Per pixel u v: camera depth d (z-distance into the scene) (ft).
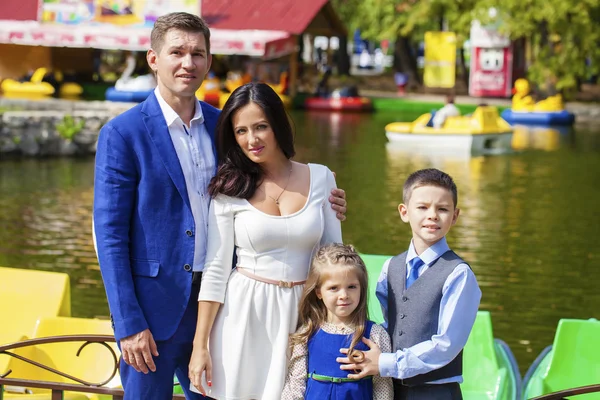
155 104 12.65
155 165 12.45
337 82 129.49
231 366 12.42
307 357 12.27
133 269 12.48
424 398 12.24
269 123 12.30
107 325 18.86
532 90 107.04
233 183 12.41
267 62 112.68
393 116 95.55
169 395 12.84
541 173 56.90
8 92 98.63
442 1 107.14
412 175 12.49
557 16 94.27
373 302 19.86
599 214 43.42
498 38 110.32
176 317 12.50
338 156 63.16
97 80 117.60
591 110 101.09
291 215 12.44
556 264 33.68
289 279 12.48
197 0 101.19
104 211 12.26
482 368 19.24
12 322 20.24
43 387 15.31
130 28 101.40
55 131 61.57
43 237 36.76
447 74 114.01
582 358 19.07
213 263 12.45
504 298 29.27
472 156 64.85
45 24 102.47
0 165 57.67
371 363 11.94
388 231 38.52
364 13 120.26
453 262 12.16
